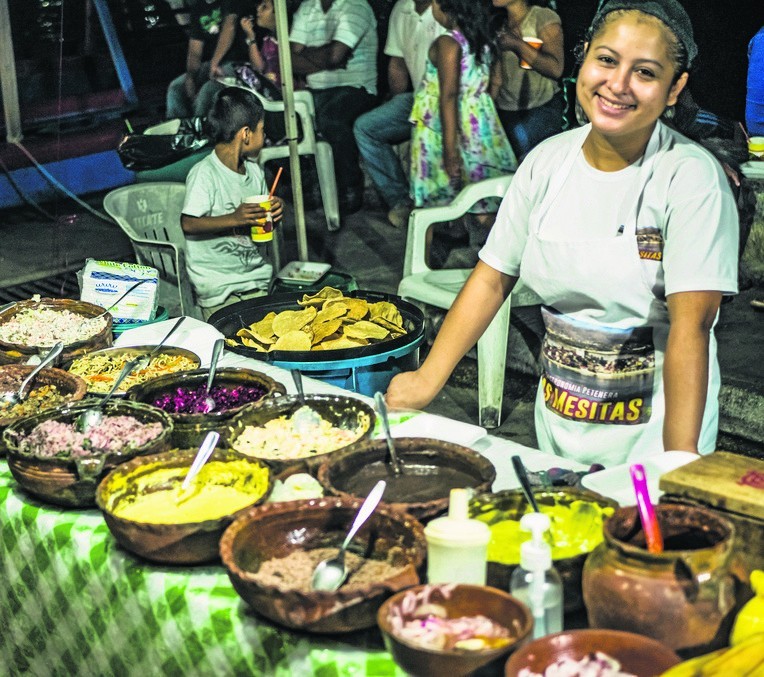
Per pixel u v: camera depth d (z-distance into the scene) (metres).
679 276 1.94
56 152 7.23
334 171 5.94
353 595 1.40
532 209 2.20
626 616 1.31
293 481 1.79
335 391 2.39
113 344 2.77
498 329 4.07
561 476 1.84
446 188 5.19
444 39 4.87
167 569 1.70
